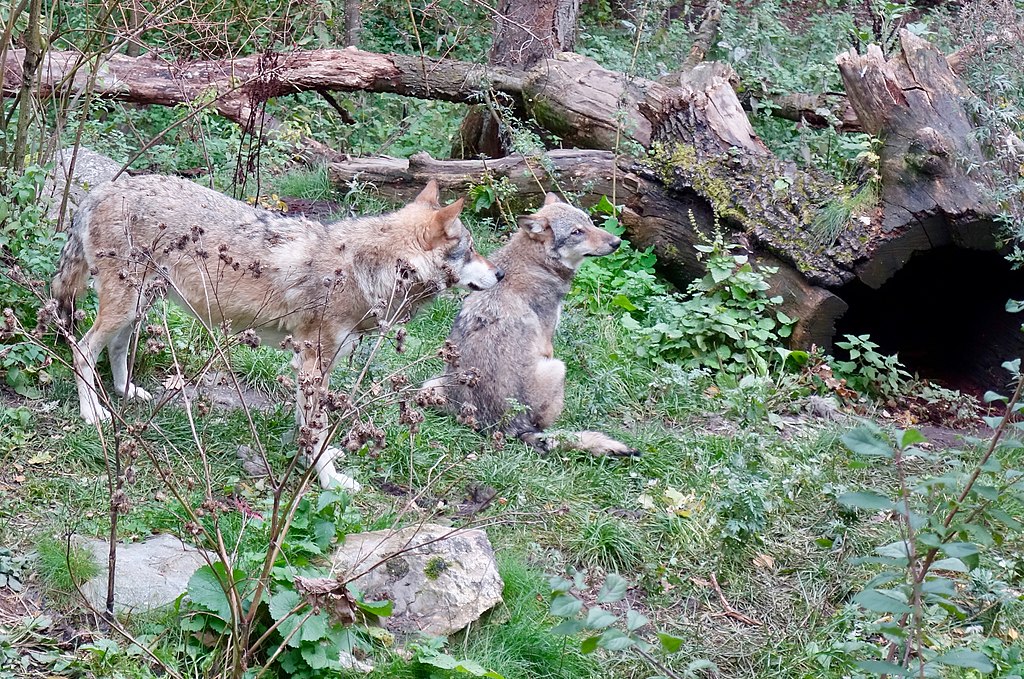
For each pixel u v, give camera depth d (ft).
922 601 12.45
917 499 20.02
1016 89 30.89
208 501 13.10
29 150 24.68
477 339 22.29
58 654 13.43
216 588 13.79
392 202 31.86
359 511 17.87
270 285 19.13
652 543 18.84
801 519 19.89
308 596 12.96
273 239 19.20
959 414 24.95
